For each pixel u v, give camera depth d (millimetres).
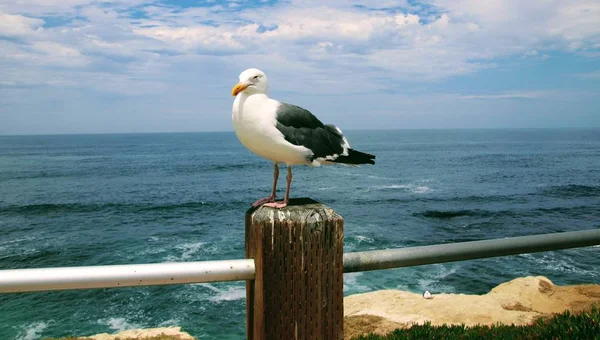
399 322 7984
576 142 174000
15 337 13023
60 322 13875
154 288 16141
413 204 37062
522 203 37906
